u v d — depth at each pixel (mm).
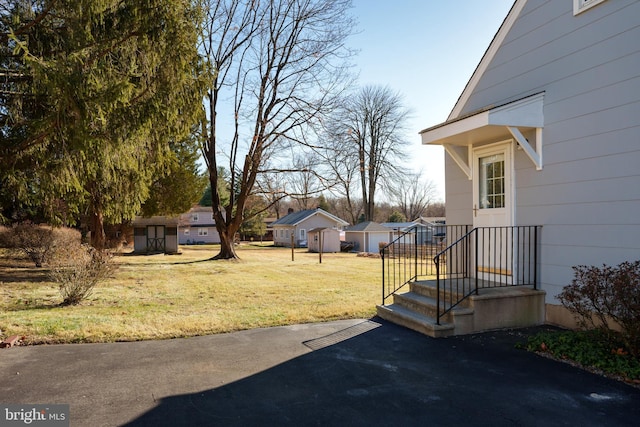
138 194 10648
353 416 3010
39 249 13477
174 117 6996
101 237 15562
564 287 4801
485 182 6734
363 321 6059
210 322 5910
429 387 3553
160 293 8977
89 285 7734
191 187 20594
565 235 5297
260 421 2930
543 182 5621
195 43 7004
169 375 3844
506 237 6137
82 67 5617
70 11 5906
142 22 6160
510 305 5422
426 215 55625
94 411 3072
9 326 5359
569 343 4469
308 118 17625
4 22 6758
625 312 3941
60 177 7168
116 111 6184
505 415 3014
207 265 16281
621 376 3730
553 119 5504
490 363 4152
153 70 6691
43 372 3895
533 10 5918
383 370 3984
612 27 4770
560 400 3266
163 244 27516
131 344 4867
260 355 4465
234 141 18594
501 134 6109
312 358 4363
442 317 5391
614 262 4684
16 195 8719
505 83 6477
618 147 4664
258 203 42594
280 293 8914
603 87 4852
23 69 6574
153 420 2936
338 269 14711
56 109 5738
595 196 4922
